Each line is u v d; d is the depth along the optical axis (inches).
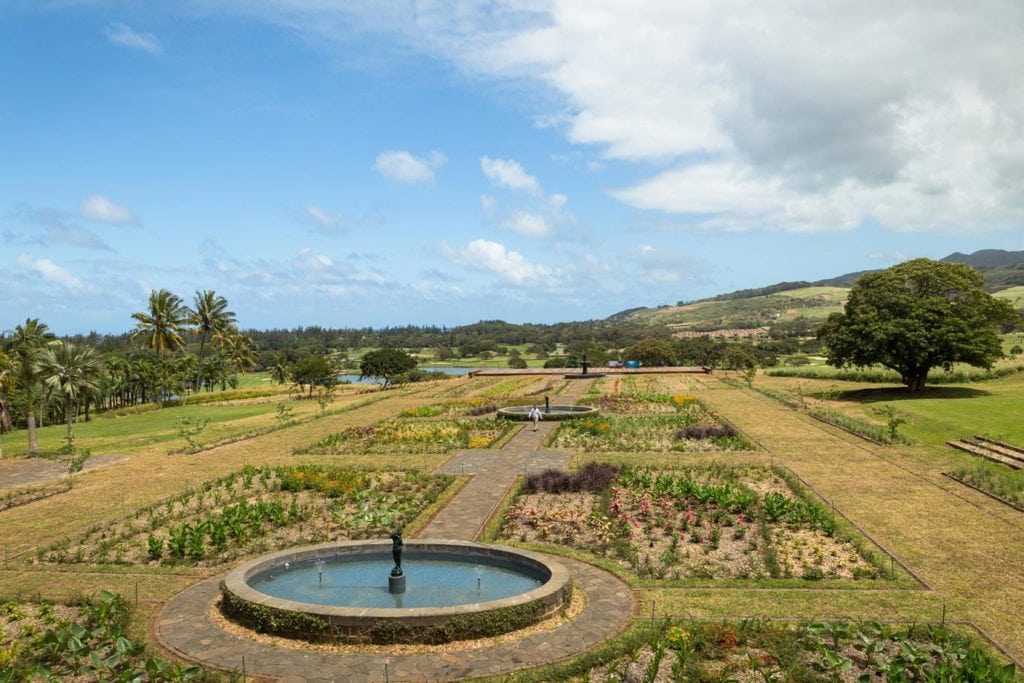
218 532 823.7
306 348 7475.4
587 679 470.6
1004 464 1134.4
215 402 3282.5
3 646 556.1
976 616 589.9
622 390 2645.2
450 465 1288.1
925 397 2030.0
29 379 1713.8
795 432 1558.8
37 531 933.8
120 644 524.7
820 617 593.3
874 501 951.6
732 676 492.4
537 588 618.5
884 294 2091.5
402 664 522.0
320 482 1125.1
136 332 3491.6
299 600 644.7
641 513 920.3
